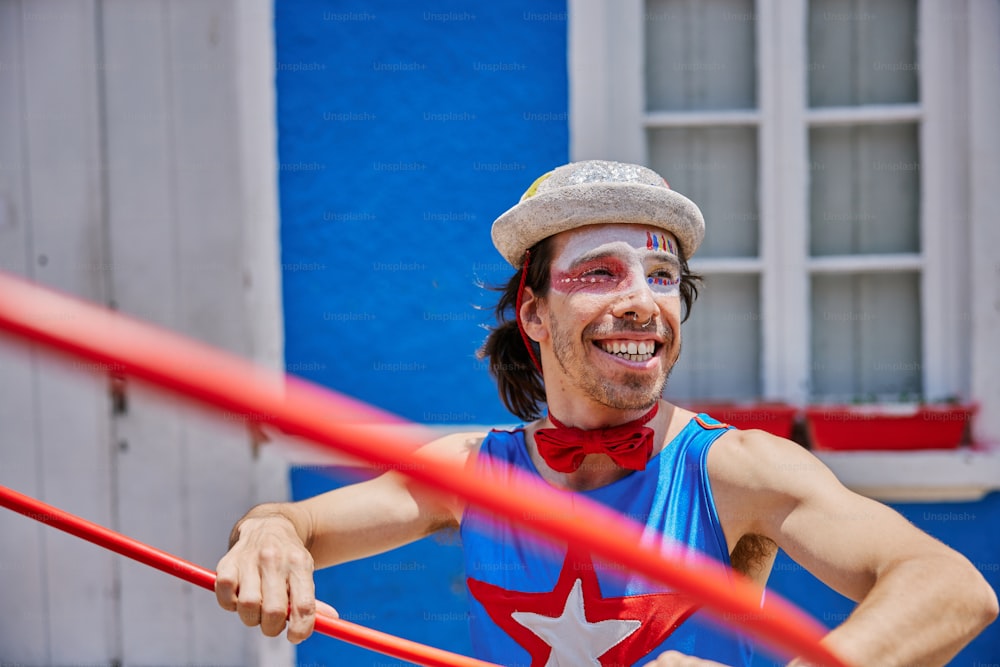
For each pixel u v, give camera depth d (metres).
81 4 2.77
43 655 2.87
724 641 1.45
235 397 0.76
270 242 2.75
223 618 2.82
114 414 2.81
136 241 2.79
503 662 1.51
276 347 2.75
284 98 2.76
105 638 2.85
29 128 2.81
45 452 2.83
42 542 2.85
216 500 2.78
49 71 2.79
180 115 2.77
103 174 2.79
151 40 2.76
